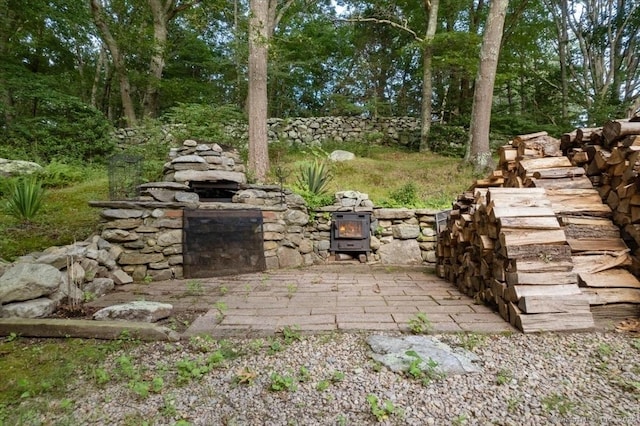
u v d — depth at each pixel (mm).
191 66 12859
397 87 14789
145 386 1369
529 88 11516
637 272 2133
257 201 4473
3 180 4758
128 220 3371
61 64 11008
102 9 9258
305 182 5523
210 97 11336
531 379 1438
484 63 7070
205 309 2391
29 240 3258
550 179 2553
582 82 11602
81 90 11977
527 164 2734
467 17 11688
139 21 10078
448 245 3432
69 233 3521
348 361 1611
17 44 9125
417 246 4848
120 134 8398
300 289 3039
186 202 3699
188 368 1522
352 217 4855
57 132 7348
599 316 2006
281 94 13305
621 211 2254
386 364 1554
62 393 1382
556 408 1251
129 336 1844
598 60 11656
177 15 10164
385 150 9438
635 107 10125
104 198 4809
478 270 2602
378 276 3752
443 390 1373
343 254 4871
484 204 2439
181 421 1170
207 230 3719
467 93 11242
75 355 1672
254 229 4023
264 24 6410
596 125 9602
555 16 11188
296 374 1506
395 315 2207
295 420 1222
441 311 2297
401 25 10211
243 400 1333
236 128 8031
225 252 3801
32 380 1459
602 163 2430
